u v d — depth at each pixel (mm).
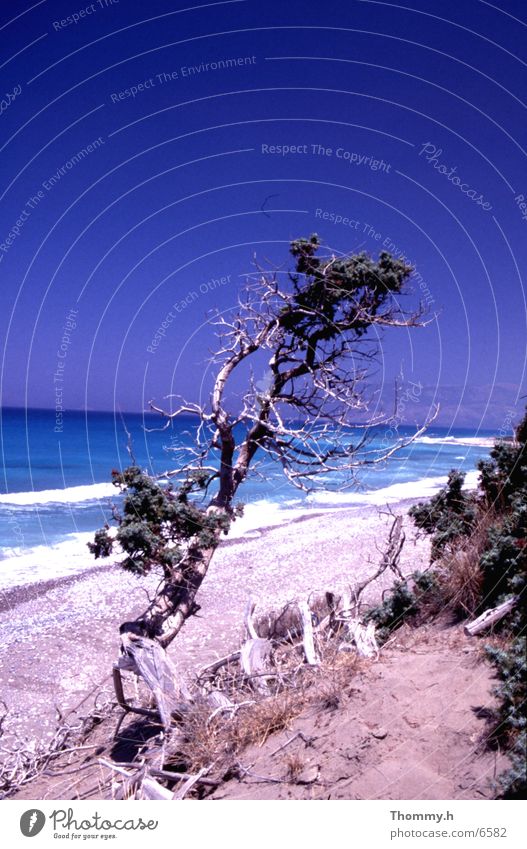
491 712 5871
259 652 9844
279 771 6309
